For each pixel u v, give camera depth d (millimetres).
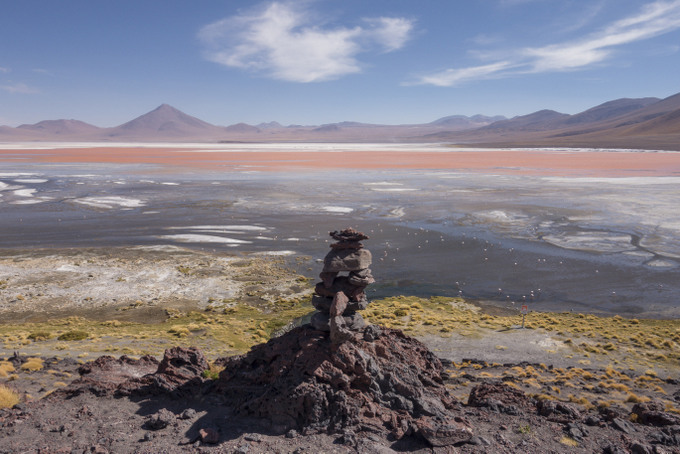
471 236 65312
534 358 29156
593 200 91812
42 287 44719
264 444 12094
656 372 26844
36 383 19375
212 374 17109
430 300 42781
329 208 86250
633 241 61500
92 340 31109
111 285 45750
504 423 14344
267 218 77812
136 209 85500
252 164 185875
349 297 15438
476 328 35094
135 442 12523
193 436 12773
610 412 16219
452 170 157250
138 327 35375
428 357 16828
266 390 14234
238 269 51062
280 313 38844
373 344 15320
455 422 13609
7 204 89188
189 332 33562
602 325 36156
